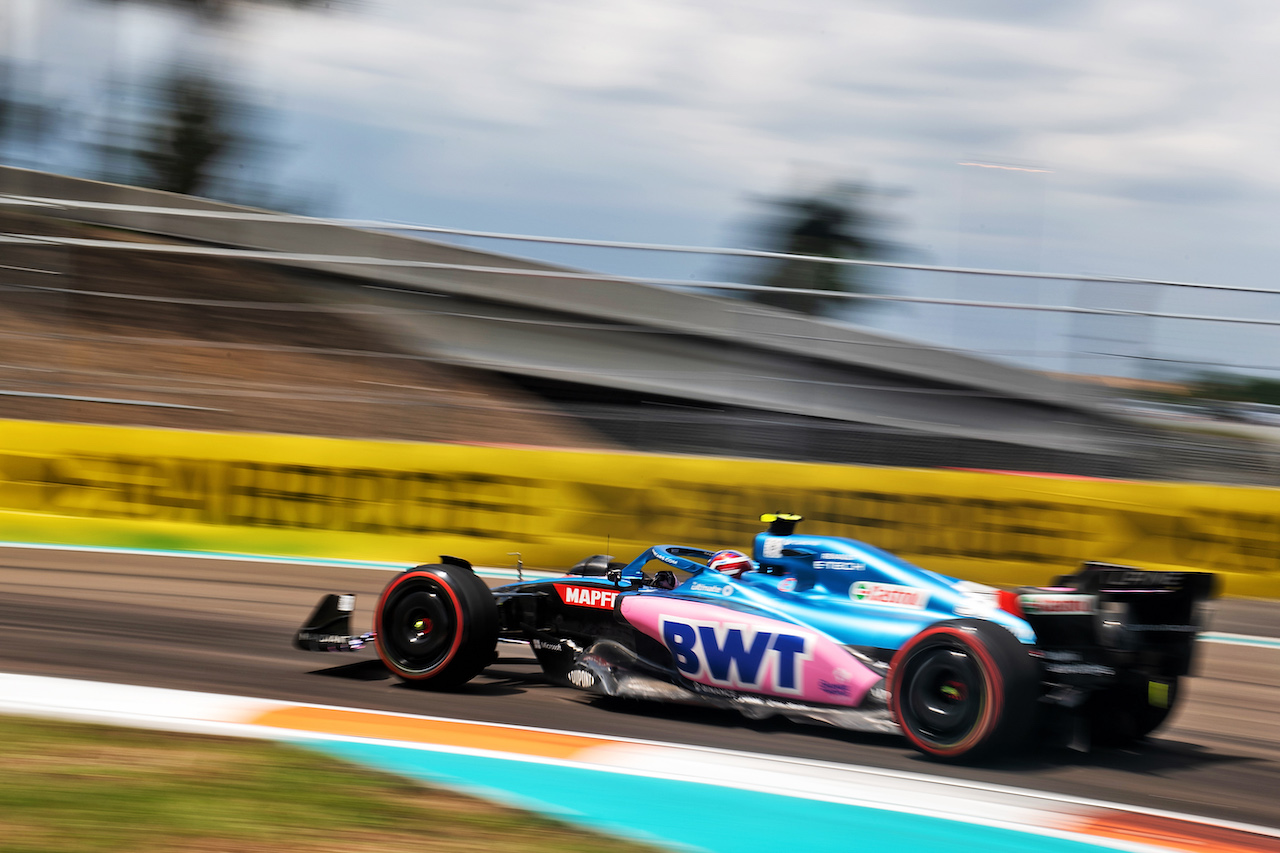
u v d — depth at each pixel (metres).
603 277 29.02
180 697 13.81
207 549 26.75
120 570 23.64
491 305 37.91
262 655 16.75
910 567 13.54
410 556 26.58
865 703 12.76
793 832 9.95
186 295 38.56
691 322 34.66
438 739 12.38
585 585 15.25
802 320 30.06
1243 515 25.11
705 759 11.98
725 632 13.57
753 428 28.25
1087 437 27.39
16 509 27.09
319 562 26.20
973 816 10.50
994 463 27.88
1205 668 19.28
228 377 33.53
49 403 30.23
